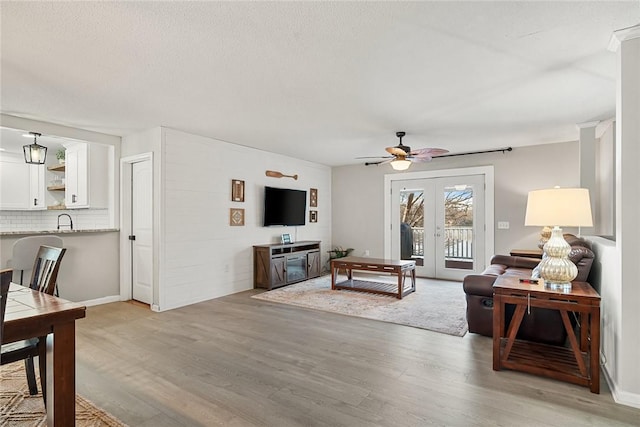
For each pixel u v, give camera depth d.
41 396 2.26
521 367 2.58
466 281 3.42
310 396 2.26
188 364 2.75
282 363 2.77
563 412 2.06
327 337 3.36
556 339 3.02
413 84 2.98
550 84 2.98
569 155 5.26
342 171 7.58
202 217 4.86
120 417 2.02
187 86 3.00
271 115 3.87
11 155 5.77
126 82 2.89
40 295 1.98
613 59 2.49
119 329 3.60
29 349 1.94
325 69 2.66
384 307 4.41
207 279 4.91
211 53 2.39
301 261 6.21
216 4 1.82
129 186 4.88
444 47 2.32
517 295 2.57
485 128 4.45
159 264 4.32
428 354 2.94
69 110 3.65
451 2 1.82
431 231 6.53
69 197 5.01
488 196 5.91
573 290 2.51
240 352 2.99
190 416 2.04
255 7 1.85
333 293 5.22
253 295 5.14
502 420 1.99
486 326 3.33
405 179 6.81
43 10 1.85
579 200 2.49
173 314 4.15
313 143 5.35
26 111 3.67
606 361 2.57
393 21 2.00
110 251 4.74
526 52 2.39
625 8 1.87
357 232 7.37
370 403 2.17
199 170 4.83
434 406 2.13
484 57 2.47
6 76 2.75
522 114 3.84
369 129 4.50
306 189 6.97
